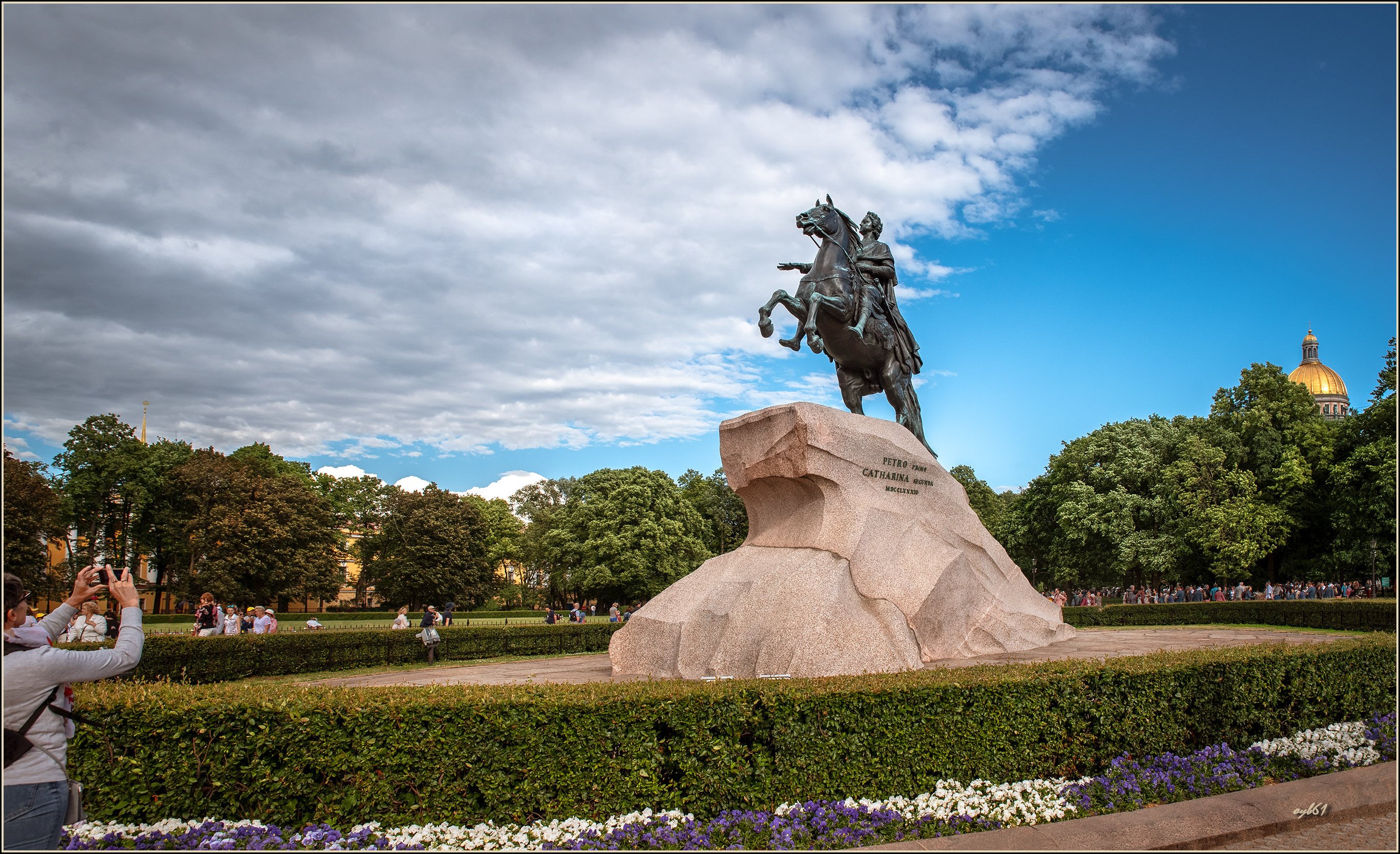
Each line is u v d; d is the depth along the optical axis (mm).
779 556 10922
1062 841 5227
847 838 5410
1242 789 6445
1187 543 39125
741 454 11664
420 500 55719
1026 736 6637
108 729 5438
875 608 10375
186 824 5297
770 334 11820
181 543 49344
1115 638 15938
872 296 13484
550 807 5629
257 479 48781
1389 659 8844
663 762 5887
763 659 9758
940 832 5621
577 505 54469
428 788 5562
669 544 51031
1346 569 37125
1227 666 7695
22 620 4242
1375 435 37562
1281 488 38281
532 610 65688
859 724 6168
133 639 4465
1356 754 7281
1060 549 44812
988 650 11688
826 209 12844
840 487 11000
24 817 3994
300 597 53562
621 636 11094
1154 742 7152
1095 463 44562
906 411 13953
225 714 5535
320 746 5520
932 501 12094
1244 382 42750
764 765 5922
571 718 5754
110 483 49875
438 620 38156
